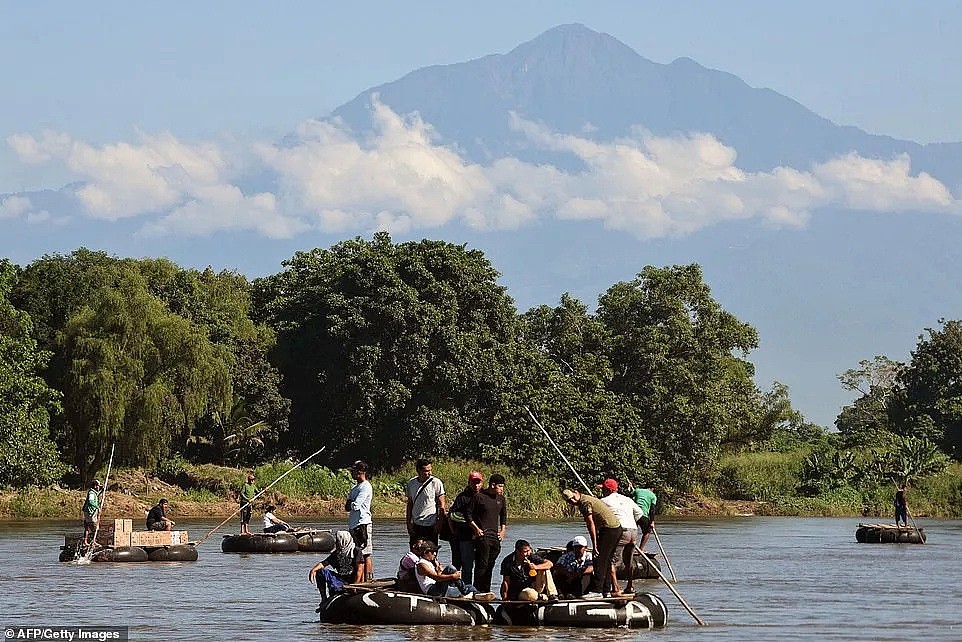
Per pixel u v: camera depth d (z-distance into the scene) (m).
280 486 119.56
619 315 163.38
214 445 133.75
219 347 124.69
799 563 62.41
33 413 108.44
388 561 59.97
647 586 47.88
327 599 35.91
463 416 136.25
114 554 57.88
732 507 145.62
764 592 45.84
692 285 163.12
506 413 132.38
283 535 66.56
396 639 31.77
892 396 182.38
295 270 156.25
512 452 131.00
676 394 150.88
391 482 126.56
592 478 132.62
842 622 36.16
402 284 137.75
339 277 139.88
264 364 135.62
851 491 145.88
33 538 77.81
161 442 117.56
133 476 119.75
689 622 36.03
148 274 134.88
